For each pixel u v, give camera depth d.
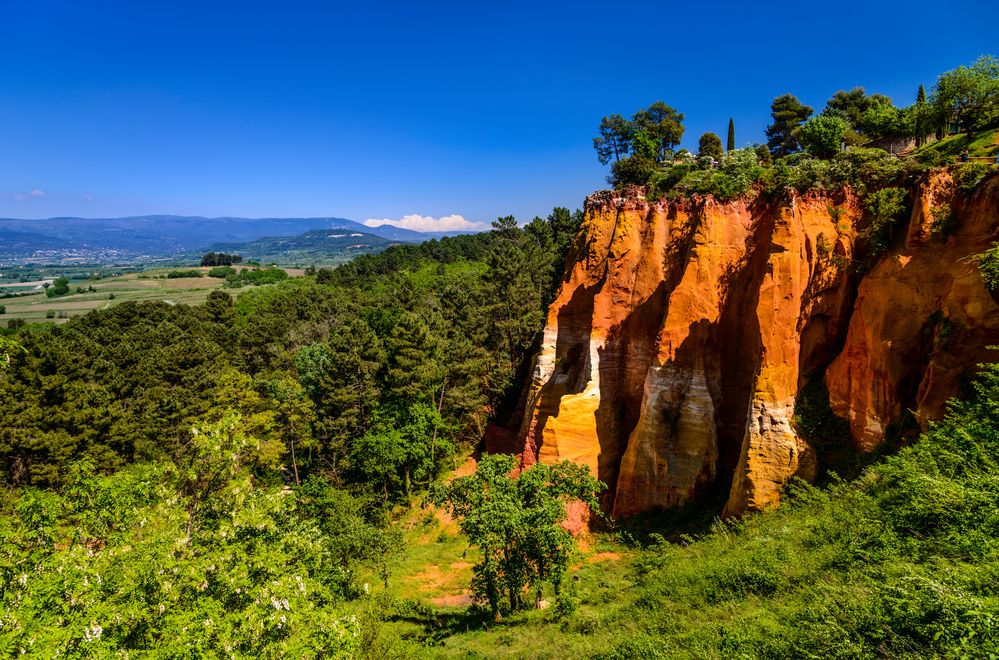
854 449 23.67
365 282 128.38
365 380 47.03
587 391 33.03
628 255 33.62
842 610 12.48
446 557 33.09
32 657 10.83
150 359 58.28
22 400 39.81
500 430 51.09
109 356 64.81
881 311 23.03
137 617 12.72
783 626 13.27
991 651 8.52
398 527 38.56
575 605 20.72
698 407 28.75
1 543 14.41
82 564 13.59
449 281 99.25
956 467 15.96
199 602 13.64
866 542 15.60
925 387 21.00
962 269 21.08
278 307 92.88
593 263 37.62
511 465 22.41
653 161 52.09
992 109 34.16
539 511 20.23
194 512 18.92
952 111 36.22
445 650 20.45
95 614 12.06
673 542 26.44
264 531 17.94
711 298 29.08
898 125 43.84
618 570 24.78
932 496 14.80
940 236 22.34
